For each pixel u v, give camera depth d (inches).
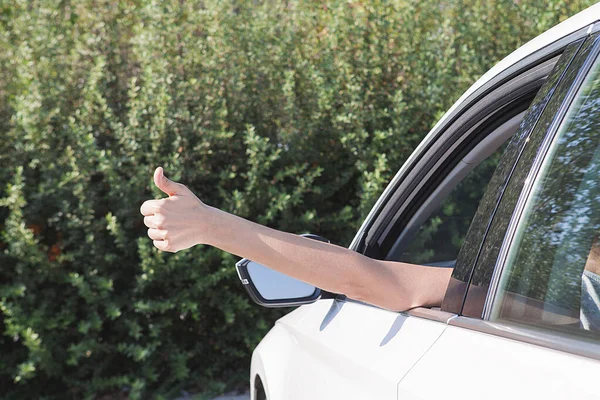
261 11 219.0
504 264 49.0
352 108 209.3
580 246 44.1
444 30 215.0
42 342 202.8
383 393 55.1
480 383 43.6
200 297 212.7
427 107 212.2
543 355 40.9
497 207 51.5
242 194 206.1
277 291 79.5
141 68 216.2
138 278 201.6
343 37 216.4
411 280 63.8
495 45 222.1
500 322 47.8
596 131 45.1
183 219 58.9
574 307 42.7
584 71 47.4
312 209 220.8
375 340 63.1
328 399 66.0
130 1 223.3
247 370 221.8
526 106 68.5
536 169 48.7
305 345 80.3
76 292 211.2
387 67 219.3
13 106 203.6
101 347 204.7
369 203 203.6
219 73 212.8
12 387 215.3
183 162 208.1
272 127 222.4
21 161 207.0
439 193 84.8
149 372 207.8
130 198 203.9
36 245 197.3
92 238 200.8
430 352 52.1
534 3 218.5
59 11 217.6
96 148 208.8
